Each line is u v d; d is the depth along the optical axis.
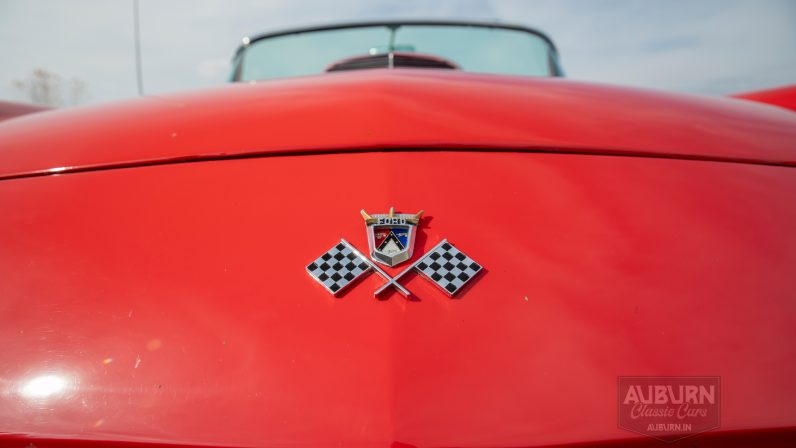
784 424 0.63
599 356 0.67
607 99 1.26
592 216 0.85
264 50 2.55
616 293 0.73
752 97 2.09
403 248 0.77
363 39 2.52
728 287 0.76
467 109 1.10
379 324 0.69
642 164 0.98
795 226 0.88
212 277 0.77
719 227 0.86
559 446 0.60
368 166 0.92
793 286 0.77
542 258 0.77
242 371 0.66
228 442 0.61
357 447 0.59
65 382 0.68
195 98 1.31
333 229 0.82
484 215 0.84
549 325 0.69
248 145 1.01
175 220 0.86
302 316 0.71
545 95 1.25
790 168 1.04
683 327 0.71
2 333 0.74
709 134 1.12
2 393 0.68
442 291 0.72
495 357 0.66
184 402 0.64
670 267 0.78
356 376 0.64
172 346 0.69
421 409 0.61
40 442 0.64
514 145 0.99
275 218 0.85
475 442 0.59
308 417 0.61
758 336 0.70
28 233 0.88
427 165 0.92
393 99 1.12
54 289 0.78
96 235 0.86
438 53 2.45
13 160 1.08
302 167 0.94
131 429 0.63
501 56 2.47
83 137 1.13
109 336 0.72
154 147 1.04
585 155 0.99
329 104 1.12
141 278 0.78
